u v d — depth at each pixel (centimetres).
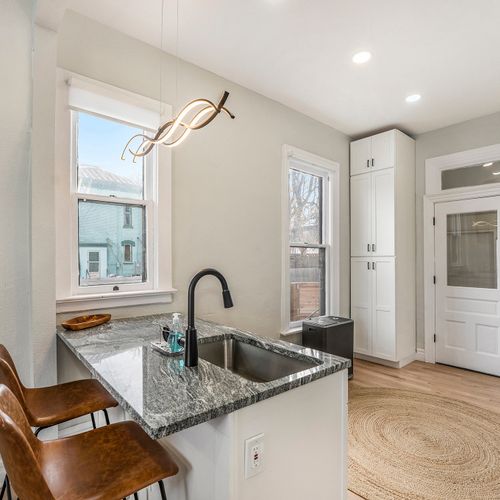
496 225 370
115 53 234
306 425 131
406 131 421
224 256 296
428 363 413
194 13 218
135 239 247
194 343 141
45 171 193
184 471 127
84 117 227
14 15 197
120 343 174
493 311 372
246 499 110
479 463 213
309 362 157
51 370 194
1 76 193
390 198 395
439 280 412
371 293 410
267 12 217
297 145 363
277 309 340
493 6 210
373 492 188
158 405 104
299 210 380
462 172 398
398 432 250
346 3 208
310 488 133
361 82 304
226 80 299
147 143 215
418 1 206
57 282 208
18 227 196
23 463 80
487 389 331
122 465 113
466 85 309
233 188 303
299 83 306
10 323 194
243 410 110
